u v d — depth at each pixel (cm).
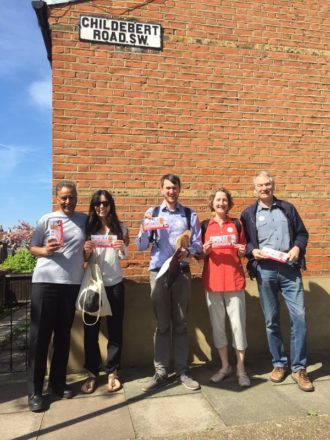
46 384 449
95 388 432
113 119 507
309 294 546
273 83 563
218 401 397
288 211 450
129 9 518
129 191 508
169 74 527
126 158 509
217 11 548
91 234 423
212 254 447
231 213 540
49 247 392
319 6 586
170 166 523
